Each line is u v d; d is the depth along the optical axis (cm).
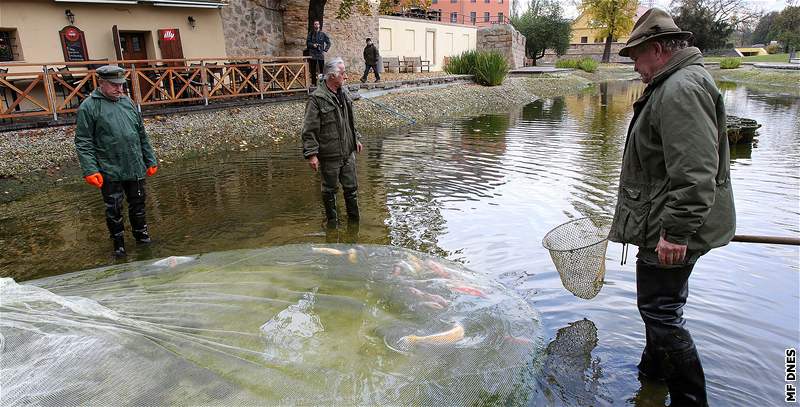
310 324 278
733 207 240
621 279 395
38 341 234
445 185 698
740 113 1477
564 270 305
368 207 603
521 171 776
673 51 238
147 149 496
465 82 2014
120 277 344
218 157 934
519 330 308
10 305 269
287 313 288
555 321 334
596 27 4572
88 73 969
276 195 665
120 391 214
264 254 390
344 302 304
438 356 263
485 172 773
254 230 533
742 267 407
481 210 584
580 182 703
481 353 272
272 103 1257
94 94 454
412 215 570
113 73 451
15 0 1071
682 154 219
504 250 464
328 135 519
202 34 1388
